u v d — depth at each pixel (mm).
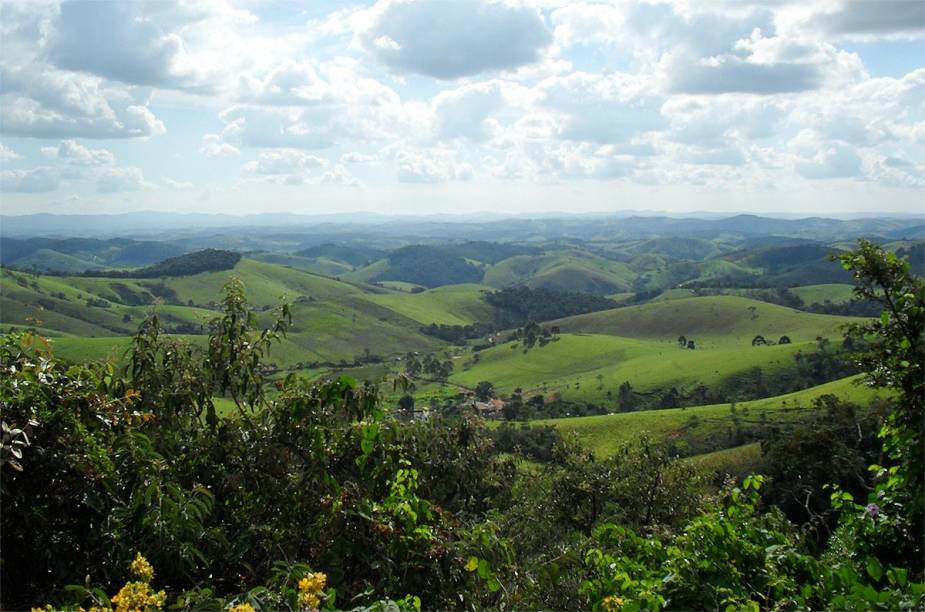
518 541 11906
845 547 5879
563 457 18641
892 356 5684
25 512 4617
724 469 45750
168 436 7285
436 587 5797
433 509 6766
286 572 4730
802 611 4684
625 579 5234
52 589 4418
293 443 6953
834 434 18328
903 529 5539
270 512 6859
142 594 3783
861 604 4242
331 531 6086
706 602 4805
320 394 6828
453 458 9711
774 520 6469
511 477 14180
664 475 17703
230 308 8086
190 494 6027
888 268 5746
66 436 4980
